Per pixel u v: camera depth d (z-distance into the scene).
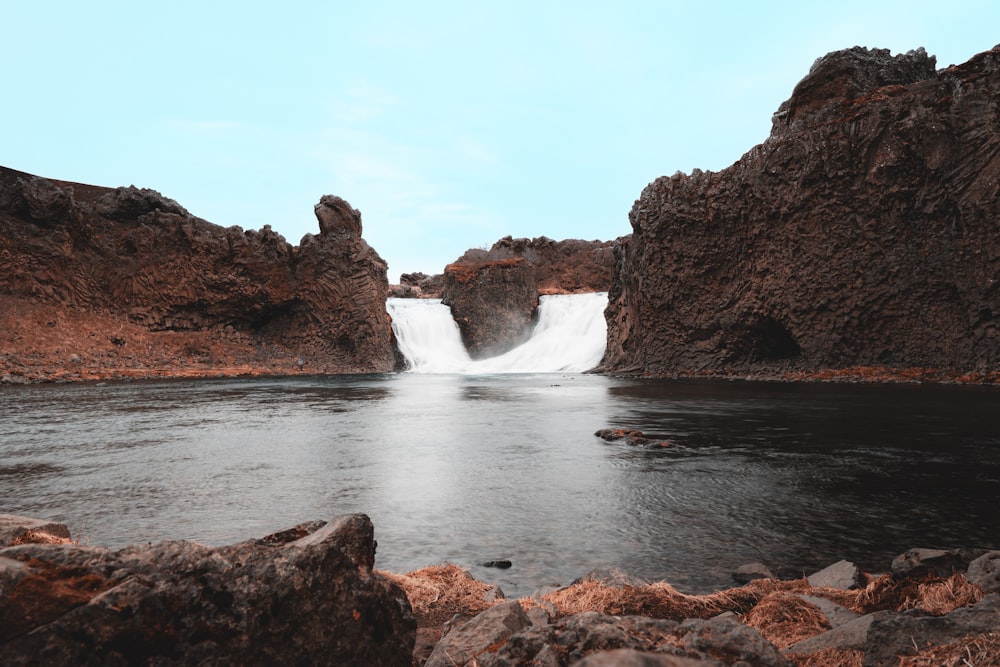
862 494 12.00
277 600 3.01
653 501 11.73
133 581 2.84
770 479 13.40
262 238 71.25
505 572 8.20
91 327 60.06
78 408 29.38
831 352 44.59
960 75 40.88
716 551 8.92
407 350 77.25
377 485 13.27
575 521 10.51
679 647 3.60
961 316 39.56
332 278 71.88
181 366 60.31
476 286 83.06
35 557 2.83
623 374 56.88
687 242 52.69
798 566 8.28
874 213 42.47
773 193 47.28
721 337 51.34
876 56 47.00
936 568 6.00
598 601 6.08
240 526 10.39
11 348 52.84
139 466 15.42
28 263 59.00
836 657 4.25
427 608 6.38
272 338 72.38
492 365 75.12
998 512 10.67
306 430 21.88
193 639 2.83
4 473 14.57
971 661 3.37
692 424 22.41
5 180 59.38
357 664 3.19
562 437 19.95
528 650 3.58
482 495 12.34
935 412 24.30
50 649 2.57
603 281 103.38
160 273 65.44
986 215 37.38
